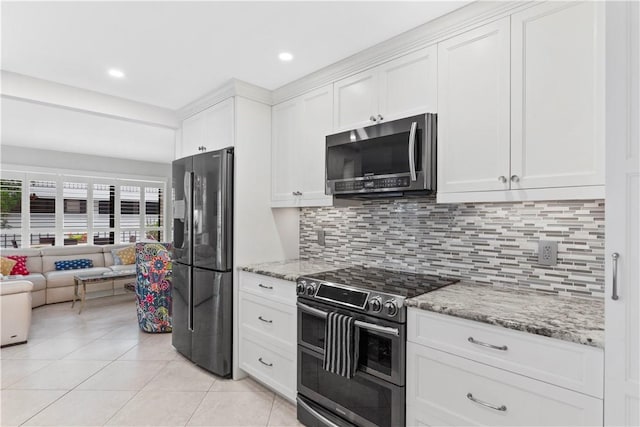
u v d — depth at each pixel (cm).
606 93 109
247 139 277
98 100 290
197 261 289
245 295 265
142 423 212
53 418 216
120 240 666
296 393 223
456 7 173
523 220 186
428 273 226
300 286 215
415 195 214
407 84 199
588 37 140
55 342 351
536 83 153
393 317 167
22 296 346
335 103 238
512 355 132
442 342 153
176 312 319
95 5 171
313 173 255
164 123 334
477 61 171
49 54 223
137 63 236
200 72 252
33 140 503
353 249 272
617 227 107
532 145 154
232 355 273
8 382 263
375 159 202
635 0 104
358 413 182
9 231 546
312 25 190
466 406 145
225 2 170
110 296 559
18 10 175
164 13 179
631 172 105
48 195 583
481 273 202
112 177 650
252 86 276
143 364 297
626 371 107
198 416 220
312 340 208
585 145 140
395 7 173
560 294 173
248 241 278
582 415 117
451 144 180
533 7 153
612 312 109
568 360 120
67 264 554
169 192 734
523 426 130
